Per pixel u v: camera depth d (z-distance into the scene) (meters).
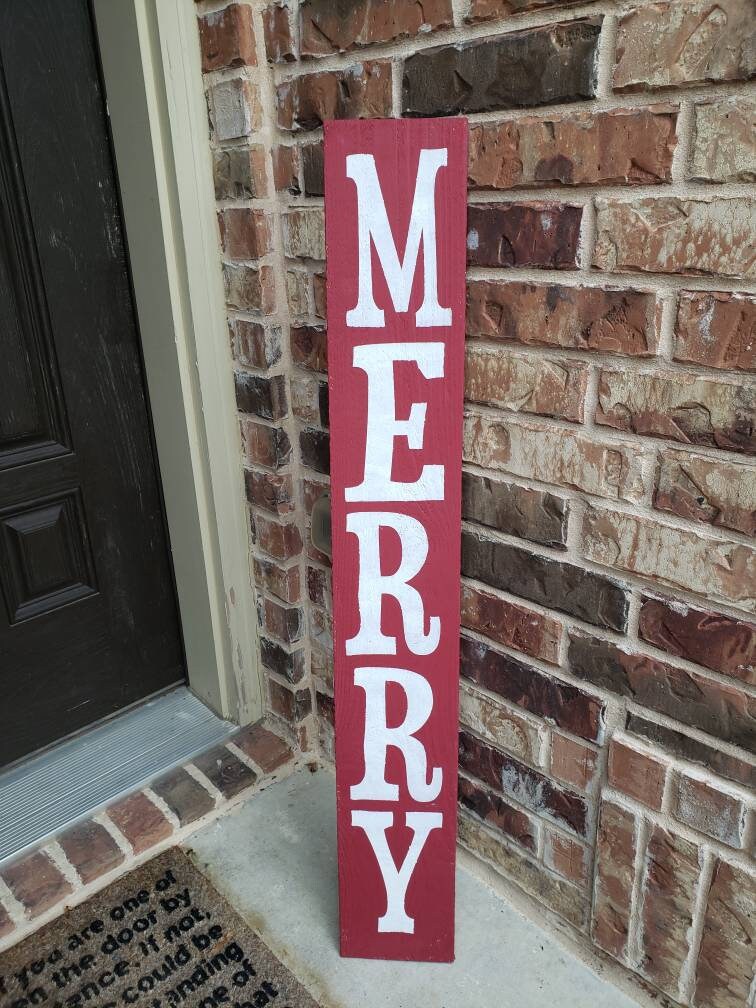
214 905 1.36
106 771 1.60
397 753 1.20
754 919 1.01
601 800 1.14
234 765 1.62
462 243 1.02
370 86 1.09
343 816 1.23
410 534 1.13
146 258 1.40
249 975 1.24
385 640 1.17
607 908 1.18
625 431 0.97
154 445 1.63
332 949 1.28
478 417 1.12
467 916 1.34
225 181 1.31
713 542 0.92
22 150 1.32
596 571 1.05
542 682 1.17
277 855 1.46
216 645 1.66
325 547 1.44
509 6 0.91
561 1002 1.19
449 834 1.21
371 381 1.08
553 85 0.90
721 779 1.00
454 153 0.98
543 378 1.02
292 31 1.16
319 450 1.40
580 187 0.92
